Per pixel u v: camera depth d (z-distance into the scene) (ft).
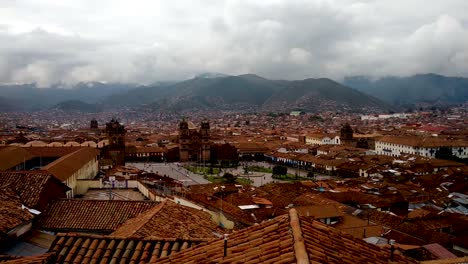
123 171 362.94
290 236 49.06
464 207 315.17
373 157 618.44
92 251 69.15
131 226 100.73
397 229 234.79
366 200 315.99
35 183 144.15
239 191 334.65
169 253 67.56
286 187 360.28
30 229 120.98
